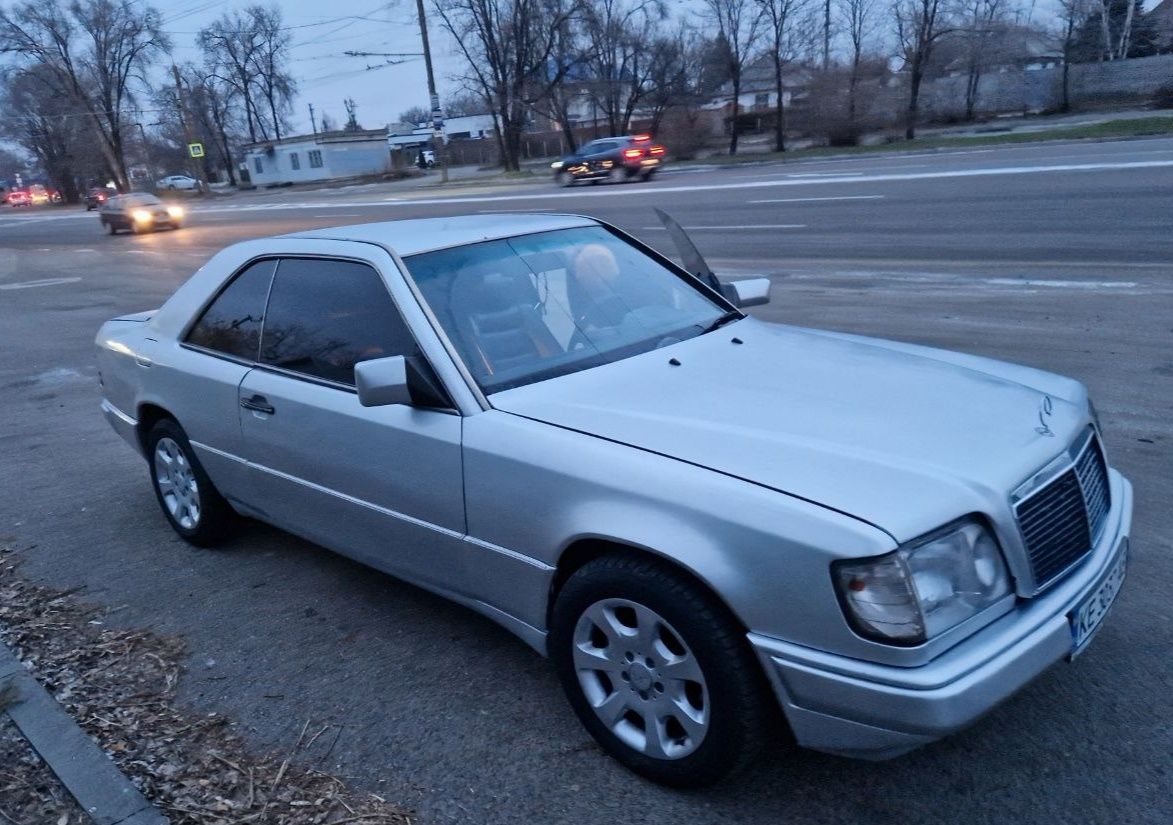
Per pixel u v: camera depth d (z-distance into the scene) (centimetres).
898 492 268
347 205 3738
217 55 8656
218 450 466
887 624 253
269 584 471
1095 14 5156
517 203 2823
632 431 313
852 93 4381
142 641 419
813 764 315
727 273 1309
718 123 5809
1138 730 320
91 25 7825
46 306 1595
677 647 293
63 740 341
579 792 309
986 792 298
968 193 1828
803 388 338
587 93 5347
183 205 6094
